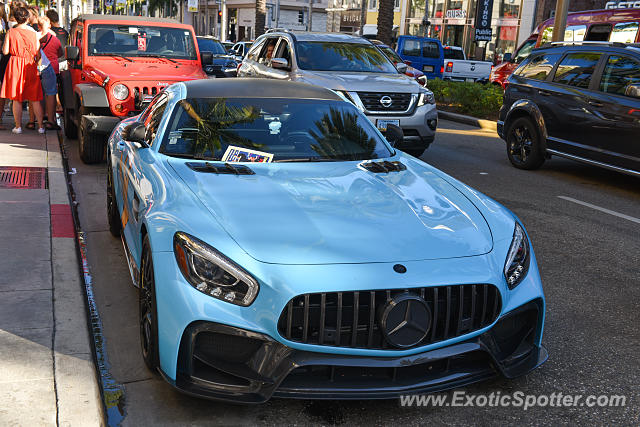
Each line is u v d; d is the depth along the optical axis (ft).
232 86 15.12
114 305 13.58
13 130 30.91
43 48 31.86
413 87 29.78
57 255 15.24
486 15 114.62
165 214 10.15
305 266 9.04
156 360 9.93
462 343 9.55
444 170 30.04
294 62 31.68
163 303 9.28
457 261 9.60
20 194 20.24
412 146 29.73
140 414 9.53
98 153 26.55
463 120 49.32
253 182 11.50
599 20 47.80
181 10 236.63
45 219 17.94
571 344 12.45
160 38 30.83
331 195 11.14
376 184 11.89
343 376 9.29
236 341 9.07
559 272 16.62
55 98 32.45
